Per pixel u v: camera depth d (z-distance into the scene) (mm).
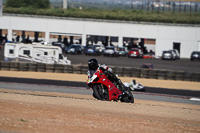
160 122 28531
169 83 100688
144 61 190000
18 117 22719
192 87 94500
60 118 24109
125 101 41062
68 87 80000
